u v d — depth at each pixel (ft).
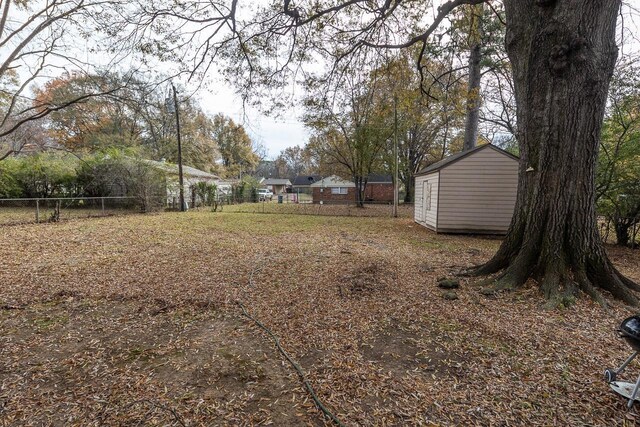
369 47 22.77
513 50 15.34
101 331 10.84
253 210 66.23
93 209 55.01
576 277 12.94
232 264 19.92
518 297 12.91
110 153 53.42
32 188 56.34
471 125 46.21
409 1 21.35
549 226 13.35
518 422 6.32
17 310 12.58
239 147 130.52
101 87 29.45
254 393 7.44
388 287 14.88
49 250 23.29
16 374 8.23
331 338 10.16
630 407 6.66
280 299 13.75
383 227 40.81
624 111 25.23
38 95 49.16
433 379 7.85
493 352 9.05
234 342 10.03
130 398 7.24
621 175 25.63
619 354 8.83
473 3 18.02
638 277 17.46
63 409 6.87
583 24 12.00
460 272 16.66
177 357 9.12
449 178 34.12
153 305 13.17
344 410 6.78
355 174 74.59
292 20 19.33
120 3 26.50
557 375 7.89
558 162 13.10
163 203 59.31
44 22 31.78
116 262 20.15
